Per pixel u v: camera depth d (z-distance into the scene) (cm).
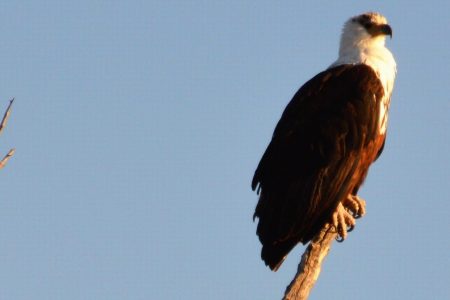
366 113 1371
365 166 1380
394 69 1453
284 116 1416
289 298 1082
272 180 1343
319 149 1339
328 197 1316
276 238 1291
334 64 1467
